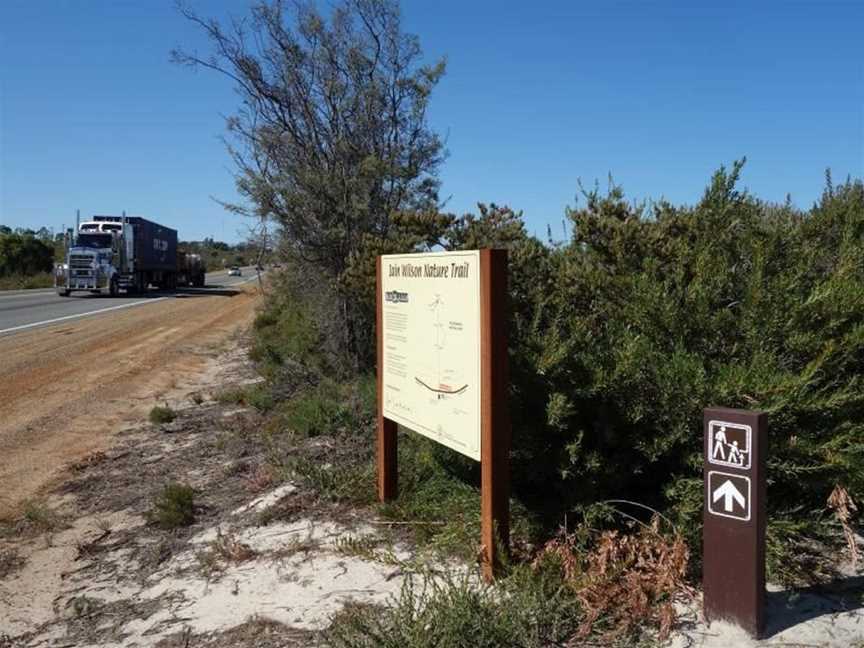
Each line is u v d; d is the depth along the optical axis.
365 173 11.23
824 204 6.10
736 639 3.74
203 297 43.19
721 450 3.81
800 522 4.58
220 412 11.02
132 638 4.55
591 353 5.12
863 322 4.73
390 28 11.95
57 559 6.00
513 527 5.04
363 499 6.10
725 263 5.15
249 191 11.56
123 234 43.88
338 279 9.66
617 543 4.45
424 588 4.12
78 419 11.16
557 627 3.91
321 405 8.88
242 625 4.48
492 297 4.41
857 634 3.77
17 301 37.50
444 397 4.91
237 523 6.16
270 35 11.59
